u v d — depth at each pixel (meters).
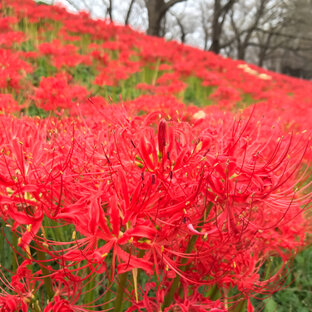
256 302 2.95
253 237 1.75
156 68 7.57
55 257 1.33
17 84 3.69
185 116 3.29
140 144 1.26
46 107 3.32
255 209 1.88
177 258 1.54
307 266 3.51
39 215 1.33
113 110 1.77
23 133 1.69
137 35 9.57
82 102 3.58
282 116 4.36
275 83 10.06
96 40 8.52
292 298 3.20
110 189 1.39
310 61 49.75
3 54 3.97
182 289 1.71
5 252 2.58
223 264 1.63
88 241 1.37
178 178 1.35
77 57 5.62
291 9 38.78
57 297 1.50
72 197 1.45
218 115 3.06
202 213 1.44
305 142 1.76
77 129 1.74
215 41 21.38
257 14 35.12
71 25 7.96
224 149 1.46
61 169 1.40
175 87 5.19
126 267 1.25
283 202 1.54
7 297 1.51
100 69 5.86
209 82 7.45
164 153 1.27
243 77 9.10
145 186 1.26
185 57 9.27
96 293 2.33
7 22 6.39
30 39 7.25
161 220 1.31
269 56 48.97
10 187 1.41
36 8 7.70
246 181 1.38
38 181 1.35
